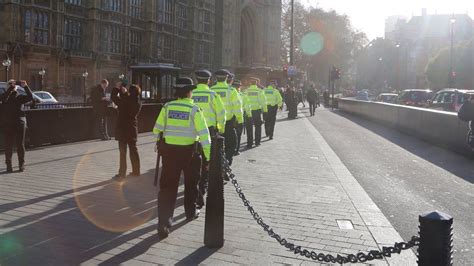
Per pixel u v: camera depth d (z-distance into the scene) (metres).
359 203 8.08
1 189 8.40
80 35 47.25
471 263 5.55
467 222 7.29
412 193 9.27
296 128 23.80
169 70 26.06
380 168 12.28
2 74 39.56
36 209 7.16
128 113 9.75
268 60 85.31
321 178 10.33
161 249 5.61
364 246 5.88
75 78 46.41
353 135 21.30
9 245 5.60
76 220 6.68
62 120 15.41
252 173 10.82
